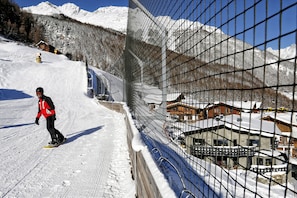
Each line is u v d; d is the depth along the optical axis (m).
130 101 9.62
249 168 1.29
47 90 27.03
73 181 4.48
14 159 5.79
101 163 5.50
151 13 3.98
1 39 69.12
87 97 25.41
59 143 7.19
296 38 0.79
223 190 2.51
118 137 8.31
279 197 2.78
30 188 4.17
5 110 14.49
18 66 35.22
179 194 2.00
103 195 3.92
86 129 10.02
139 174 3.37
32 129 9.75
